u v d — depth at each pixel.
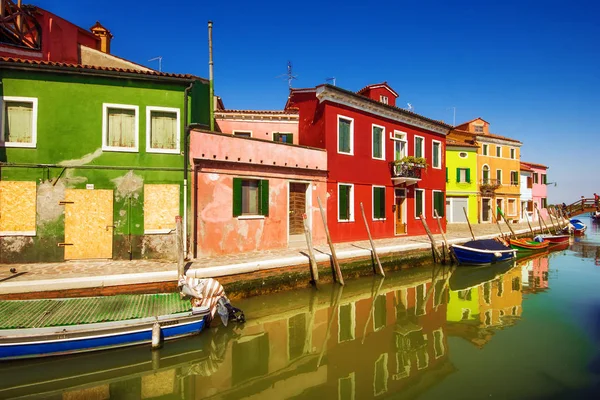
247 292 9.42
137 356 6.11
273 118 16.53
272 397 5.00
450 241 16.64
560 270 15.13
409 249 14.12
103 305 6.83
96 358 5.91
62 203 9.92
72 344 5.80
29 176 9.77
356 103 15.62
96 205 10.14
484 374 5.66
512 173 32.22
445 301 10.12
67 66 9.85
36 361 5.67
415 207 18.75
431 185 19.75
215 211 11.09
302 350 6.60
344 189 15.15
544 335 7.39
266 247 12.27
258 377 5.59
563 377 5.54
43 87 9.91
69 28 13.64
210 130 11.71
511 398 4.94
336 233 14.78
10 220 9.61
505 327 7.91
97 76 10.23
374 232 16.45
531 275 14.02
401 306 9.55
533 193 35.97
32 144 9.80
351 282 11.66
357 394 5.06
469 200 28.44
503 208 31.31
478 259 15.32
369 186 16.30
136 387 5.28
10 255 9.58
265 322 8.00
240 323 7.79
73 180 10.02
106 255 10.14
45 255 9.79
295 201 13.69
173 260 10.18
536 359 6.21
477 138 30.03
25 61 9.55
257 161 12.12
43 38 12.67
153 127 10.75
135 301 7.12
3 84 9.67
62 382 5.42
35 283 7.23
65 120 10.03
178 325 6.53
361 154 15.96
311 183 13.85
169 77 10.63
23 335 5.52
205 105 11.41
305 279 10.77
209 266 9.20
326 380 5.48
